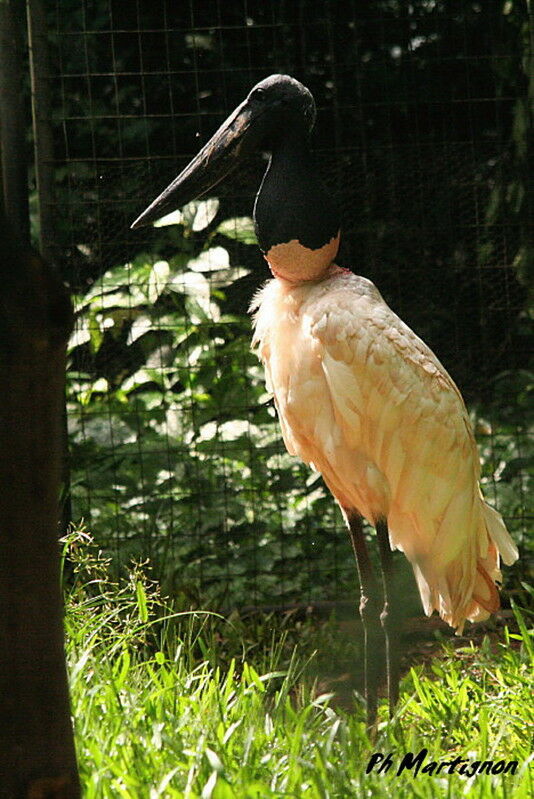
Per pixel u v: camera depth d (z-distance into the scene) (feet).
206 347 40.34
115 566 33.30
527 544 37.81
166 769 18.17
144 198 37.96
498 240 42.16
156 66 47.16
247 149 24.59
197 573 36.55
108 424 38.96
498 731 22.39
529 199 40.73
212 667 25.58
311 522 38.65
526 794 18.43
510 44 43.27
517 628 32.65
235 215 39.17
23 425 13.55
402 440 23.30
